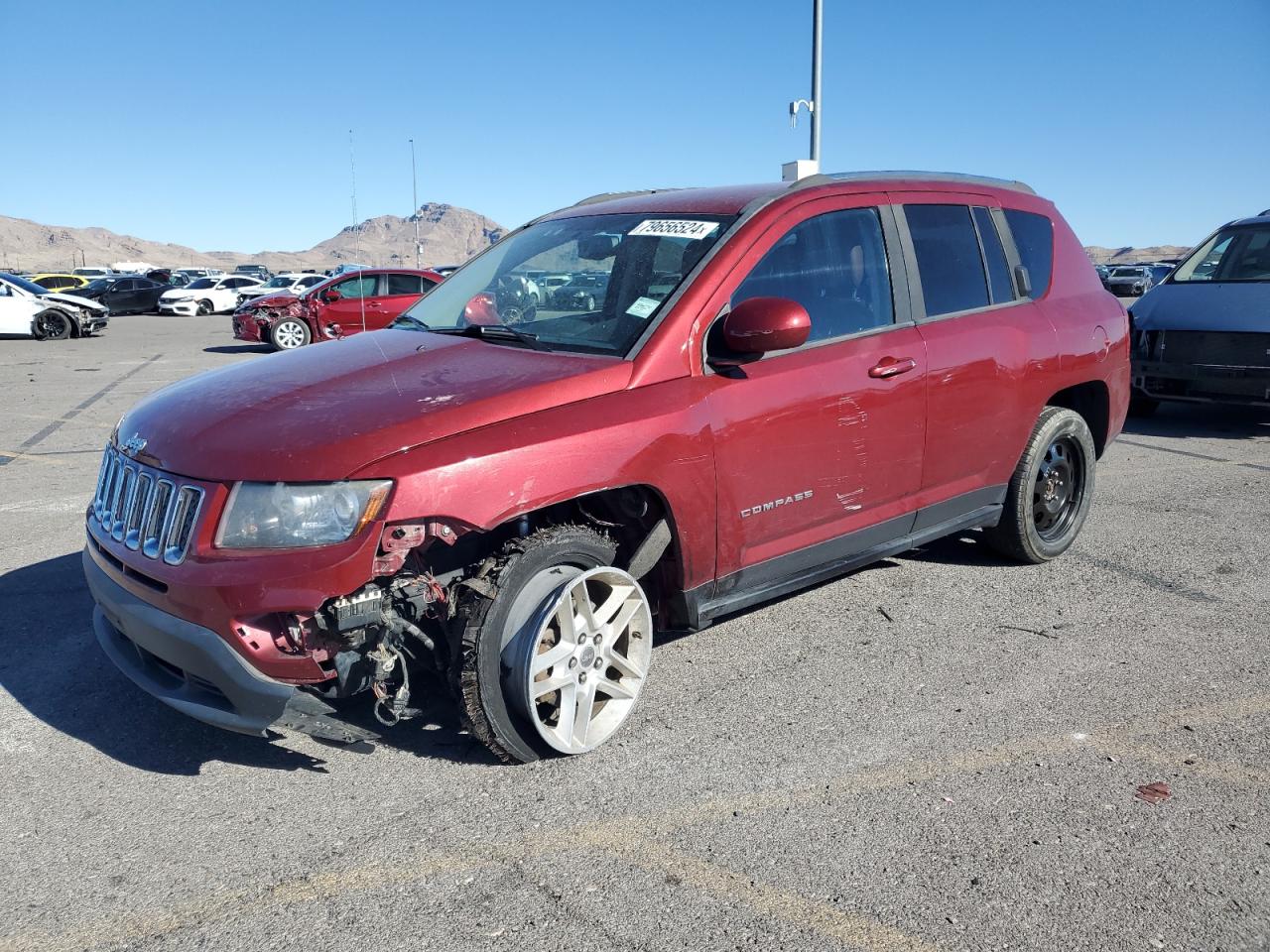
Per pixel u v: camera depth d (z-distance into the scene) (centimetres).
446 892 265
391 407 306
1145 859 280
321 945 245
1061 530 539
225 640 283
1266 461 803
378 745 337
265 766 332
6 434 961
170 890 267
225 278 3791
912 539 450
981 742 346
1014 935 249
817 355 386
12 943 246
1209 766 331
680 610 369
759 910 257
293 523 281
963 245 467
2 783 321
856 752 339
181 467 302
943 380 432
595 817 300
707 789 315
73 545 572
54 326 2338
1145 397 955
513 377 327
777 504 377
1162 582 510
